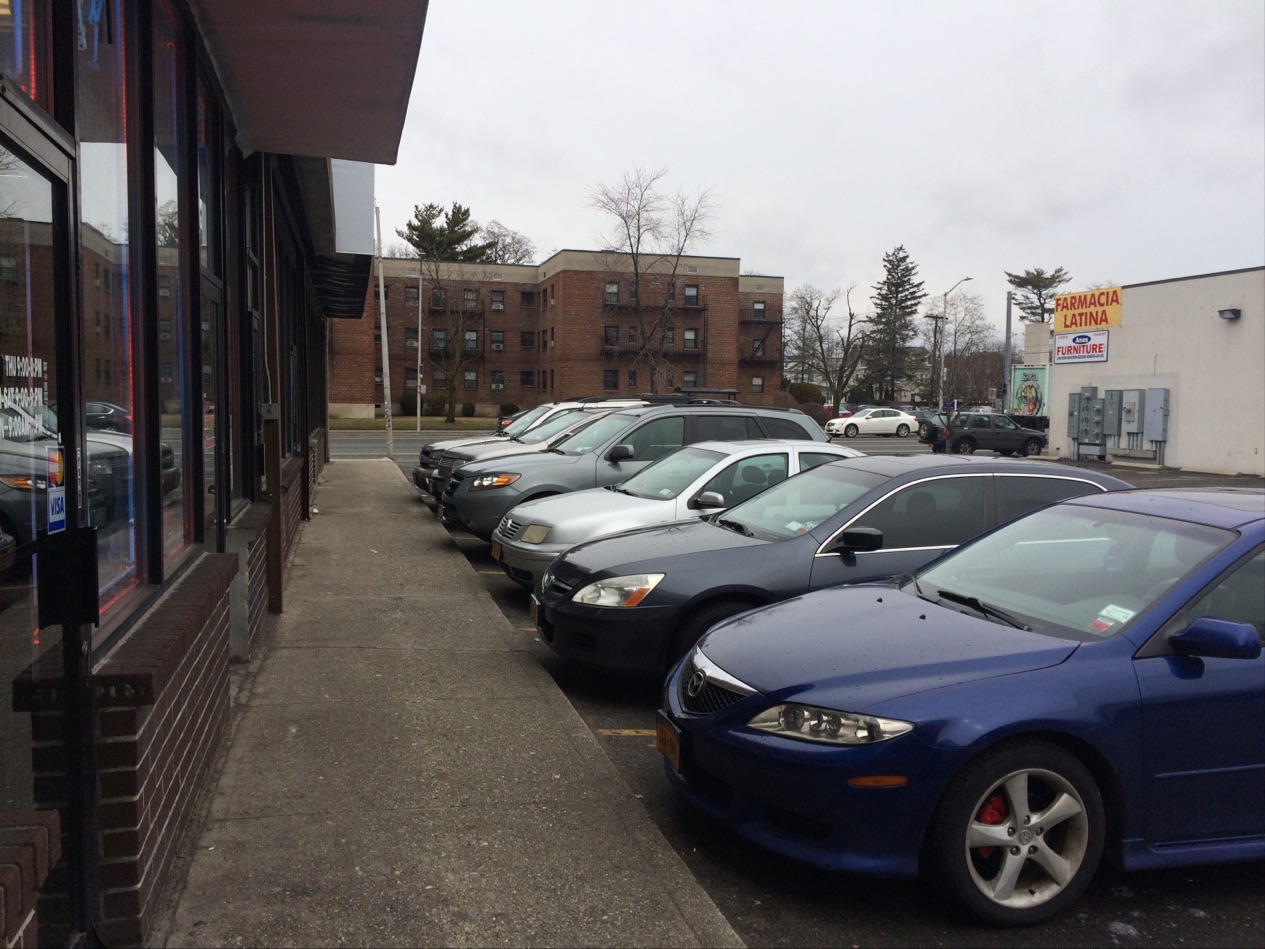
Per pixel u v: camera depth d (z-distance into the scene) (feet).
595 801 13.88
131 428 12.22
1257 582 12.64
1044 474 20.52
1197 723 11.74
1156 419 101.35
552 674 21.27
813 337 275.39
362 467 73.56
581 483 34.17
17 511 7.98
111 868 9.59
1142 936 11.27
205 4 15.64
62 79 9.36
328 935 10.21
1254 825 11.99
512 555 26.35
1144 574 13.14
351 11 15.96
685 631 18.86
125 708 9.48
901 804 11.04
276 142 23.47
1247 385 92.48
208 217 18.62
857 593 15.28
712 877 12.53
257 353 24.52
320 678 19.19
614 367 200.13
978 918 11.18
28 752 8.27
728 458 26.61
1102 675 11.63
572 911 10.87
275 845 12.17
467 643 22.24
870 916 11.62
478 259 237.45
